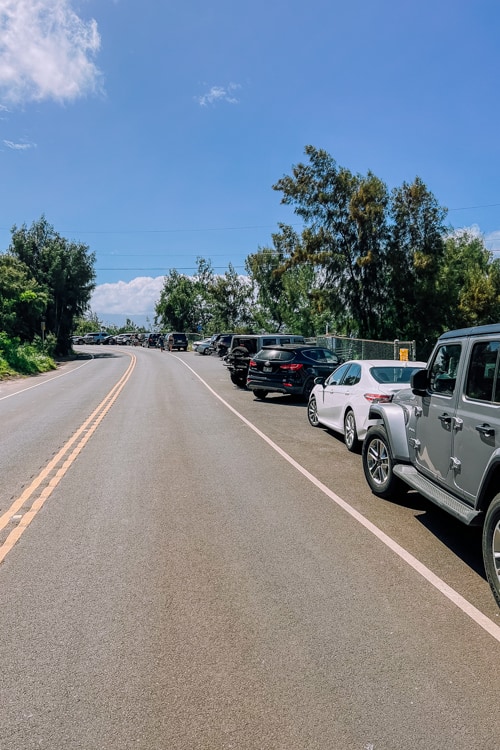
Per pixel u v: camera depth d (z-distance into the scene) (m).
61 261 53.72
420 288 34.06
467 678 3.13
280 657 3.34
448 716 2.81
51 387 22.28
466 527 5.69
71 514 6.05
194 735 2.69
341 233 35.25
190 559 4.84
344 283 35.12
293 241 38.28
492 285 38.88
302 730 2.72
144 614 3.87
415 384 5.48
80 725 2.76
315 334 41.66
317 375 15.81
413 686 3.06
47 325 52.03
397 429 6.27
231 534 5.45
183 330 74.94
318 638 3.55
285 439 10.45
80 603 4.04
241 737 2.67
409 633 3.62
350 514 6.07
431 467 5.44
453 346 5.14
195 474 7.79
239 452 9.25
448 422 5.02
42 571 4.60
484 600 4.09
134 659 3.32
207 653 3.38
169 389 20.27
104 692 3.01
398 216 34.28
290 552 5.00
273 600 4.07
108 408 15.06
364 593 4.19
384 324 35.59
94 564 4.73
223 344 42.00
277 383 15.81
